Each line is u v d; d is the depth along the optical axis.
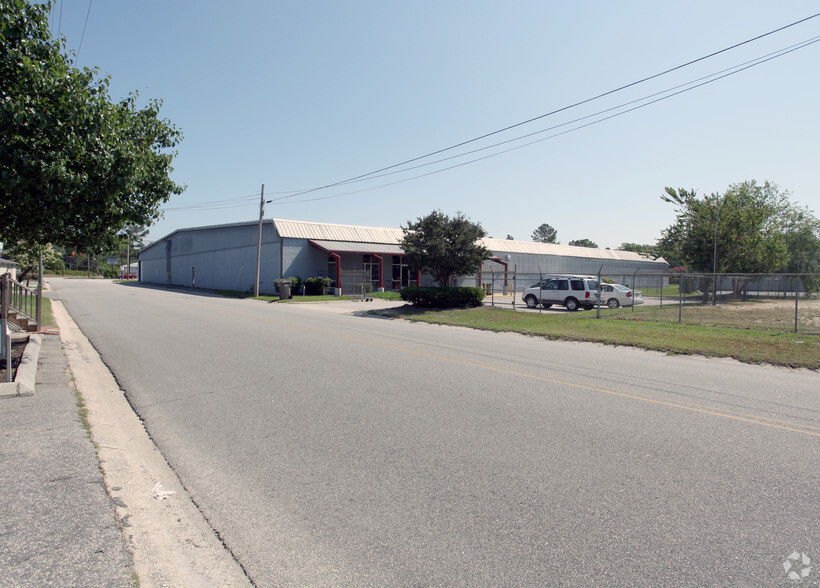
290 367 9.13
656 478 4.31
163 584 2.82
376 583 2.89
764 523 3.54
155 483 4.28
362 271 36.03
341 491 4.10
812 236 40.19
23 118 7.34
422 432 5.53
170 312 20.30
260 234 34.53
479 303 23.62
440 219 23.31
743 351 11.30
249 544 3.32
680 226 35.25
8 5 7.65
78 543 3.10
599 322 17.62
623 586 2.85
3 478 4.01
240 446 5.16
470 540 3.34
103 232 9.57
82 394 6.96
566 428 5.64
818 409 6.54
